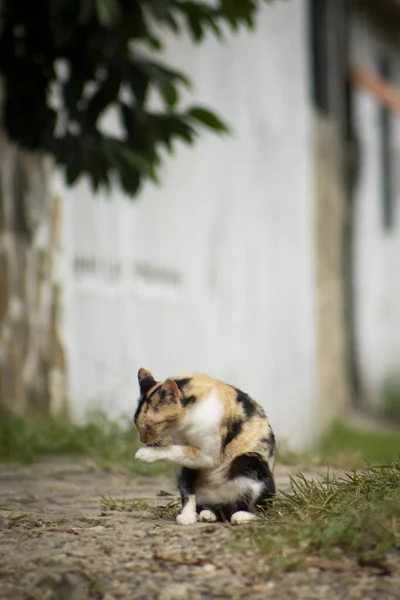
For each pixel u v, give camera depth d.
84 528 5.72
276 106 18.48
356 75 22.22
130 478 8.10
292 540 4.98
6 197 11.66
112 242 13.52
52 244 12.28
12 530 5.71
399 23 24.88
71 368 12.44
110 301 13.39
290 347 18.73
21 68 10.03
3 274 11.55
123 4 9.62
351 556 4.80
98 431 10.39
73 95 9.97
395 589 4.41
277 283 18.34
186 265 15.46
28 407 11.66
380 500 5.46
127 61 9.87
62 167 10.46
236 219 16.91
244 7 10.03
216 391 5.89
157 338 14.54
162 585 4.55
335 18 21.48
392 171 25.80
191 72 15.49
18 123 10.11
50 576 4.63
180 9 9.94
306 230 19.66
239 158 17.09
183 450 5.78
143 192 14.24
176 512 6.14
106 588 4.51
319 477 7.88
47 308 12.12
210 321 16.05
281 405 18.19
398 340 25.78
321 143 20.67
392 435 17.94
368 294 23.69
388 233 25.41
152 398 5.81
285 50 18.89
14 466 8.98
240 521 5.57
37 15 9.92
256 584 4.52
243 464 5.85
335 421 20.30
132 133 10.05
